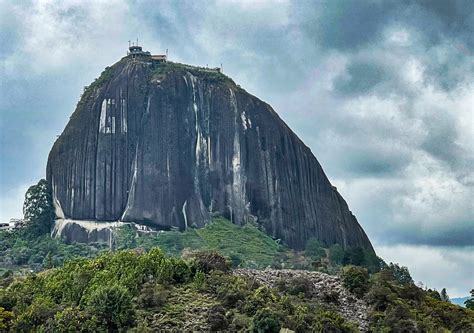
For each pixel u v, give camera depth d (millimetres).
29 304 128375
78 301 125688
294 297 136000
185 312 122250
